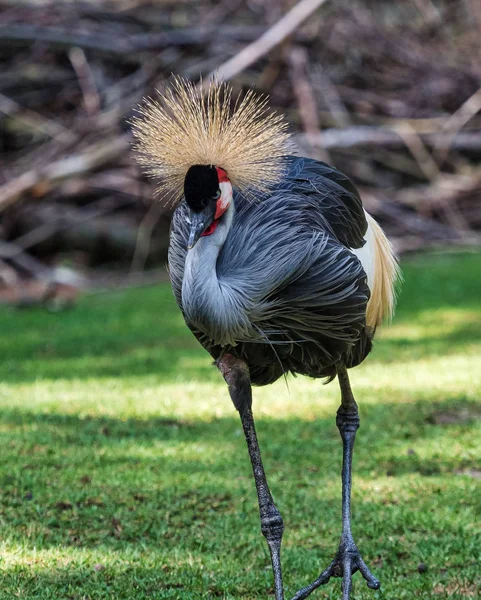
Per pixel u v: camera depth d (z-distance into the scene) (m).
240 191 6.69
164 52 23.38
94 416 11.68
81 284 21.80
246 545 8.03
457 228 24.25
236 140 6.48
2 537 8.06
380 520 8.44
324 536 8.22
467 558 7.67
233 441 10.74
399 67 26.06
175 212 7.24
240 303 6.38
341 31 25.52
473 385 12.70
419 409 11.77
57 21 23.94
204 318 6.29
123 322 17.72
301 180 7.20
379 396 12.41
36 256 23.66
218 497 9.07
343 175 7.68
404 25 27.56
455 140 24.92
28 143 24.59
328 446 10.52
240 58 22.06
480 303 18.05
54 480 9.41
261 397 12.62
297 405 12.16
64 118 24.30
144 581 7.24
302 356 7.06
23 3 23.98
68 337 16.55
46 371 14.20
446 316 17.16
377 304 7.91
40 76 24.59
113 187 22.77
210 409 11.98
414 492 9.08
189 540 8.11
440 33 27.31
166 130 6.64
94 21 24.44
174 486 9.26
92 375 13.84
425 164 24.42
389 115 25.36
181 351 15.31
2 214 22.31
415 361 14.22
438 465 9.90
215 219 6.29
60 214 23.52
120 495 9.04
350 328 7.00
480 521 8.40
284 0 24.38
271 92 23.23
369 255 7.67
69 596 7.00
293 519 8.59
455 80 25.75
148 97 8.42
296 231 6.61
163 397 12.52
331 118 24.61
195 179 6.13
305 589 6.83
